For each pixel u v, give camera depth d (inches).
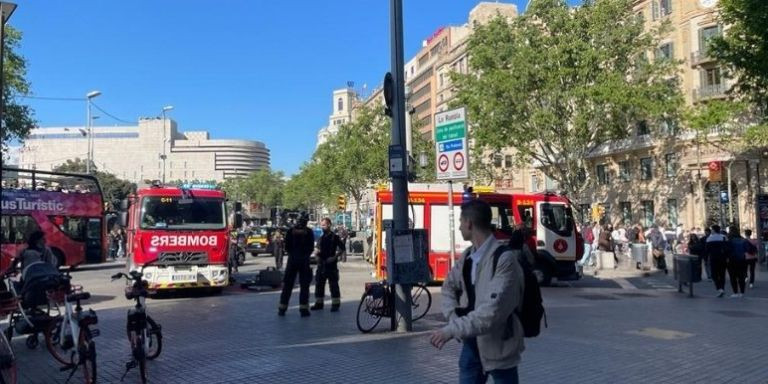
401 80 396.5
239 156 6082.7
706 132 1336.1
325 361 307.7
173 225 604.7
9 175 1067.9
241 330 406.3
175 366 304.3
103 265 1320.1
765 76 818.2
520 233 300.2
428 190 717.3
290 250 470.3
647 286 735.7
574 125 1398.9
